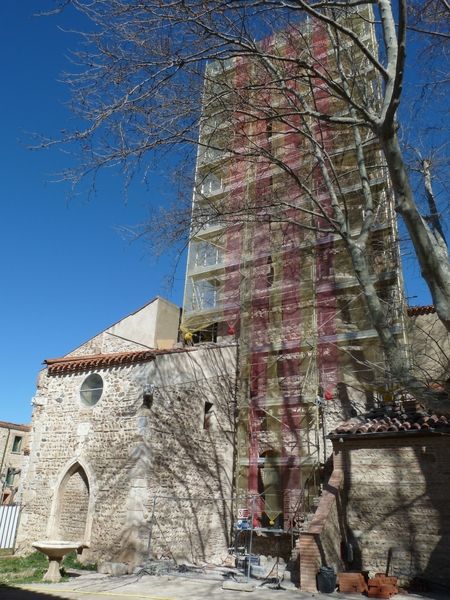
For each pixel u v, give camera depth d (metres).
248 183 15.52
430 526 11.48
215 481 16.58
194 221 10.30
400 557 11.54
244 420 18.28
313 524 11.32
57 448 15.51
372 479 12.55
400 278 16.58
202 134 10.04
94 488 14.24
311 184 14.60
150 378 14.67
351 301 17.73
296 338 18.89
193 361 16.83
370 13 11.61
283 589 10.94
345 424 13.95
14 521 15.28
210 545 15.70
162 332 21.89
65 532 14.43
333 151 16.98
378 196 16.17
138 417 14.30
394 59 6.46
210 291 22.66
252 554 15.74
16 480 35.53
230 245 21.73
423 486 11.88
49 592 10.05
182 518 14.77
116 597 9.80
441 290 6.07
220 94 8.97
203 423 16.70
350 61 10.22
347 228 8.02
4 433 35.75
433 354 15.22
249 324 20.03
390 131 6.12
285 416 18.05
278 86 9.41
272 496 17.48
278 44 10.47
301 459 16.91
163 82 7.74
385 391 16.09
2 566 12.91
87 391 15.88
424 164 10.02
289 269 20.02
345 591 10.54
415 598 9.90
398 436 12.43
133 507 13.27
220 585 11.38
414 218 6.08
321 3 7.03
